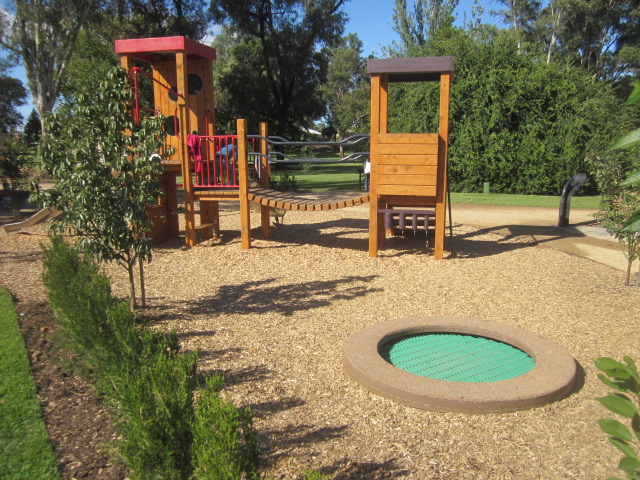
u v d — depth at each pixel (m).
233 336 4.77
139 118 7.38
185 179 8.55
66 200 4.77
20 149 13.72
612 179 6.13
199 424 2.16
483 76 17.84
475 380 3.91
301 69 33.59
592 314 5.34
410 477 2.72
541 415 3.37
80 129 4.68
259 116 35.53
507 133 17.70
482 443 3.05
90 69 22.11
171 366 2.65
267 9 32.66
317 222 11.55
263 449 2.96
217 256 8.07
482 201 15.17
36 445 2.91
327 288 6.36
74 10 22.42
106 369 3.13
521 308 5.57
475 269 7.22
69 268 5.04
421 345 4.62
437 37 20.45
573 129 17.12
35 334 4.62
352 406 3.49
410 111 19.20
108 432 3.06
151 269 7.30
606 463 2.84
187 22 29.47
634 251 6.24
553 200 15.41
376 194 7.74
